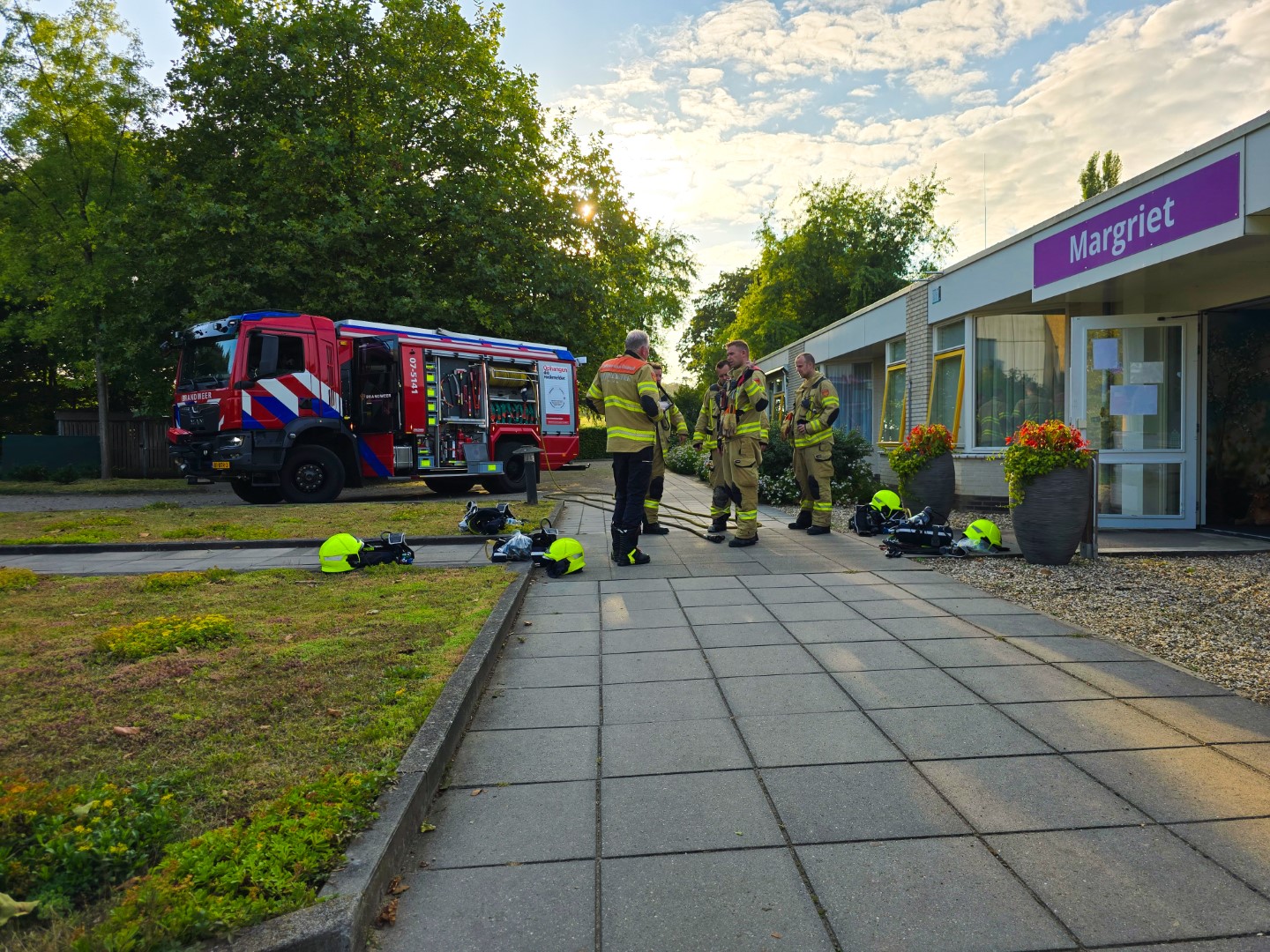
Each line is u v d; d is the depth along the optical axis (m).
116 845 2.12
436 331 15.10
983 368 11.63
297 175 17.31
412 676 3.73
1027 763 2.95
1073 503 6.70
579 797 2.77
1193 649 4.36
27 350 28.52
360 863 2.12
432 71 19.28
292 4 18.97
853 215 39.12
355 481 14.09
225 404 12.61
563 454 17.61
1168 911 2.07
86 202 21.27
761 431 7.92
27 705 3.42
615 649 4.55
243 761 2.82
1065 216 8.76
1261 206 5.96
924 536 7.36
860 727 3.33
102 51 21.28
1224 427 9.25
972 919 2.05
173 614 5.13
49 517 11.85
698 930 2.03
